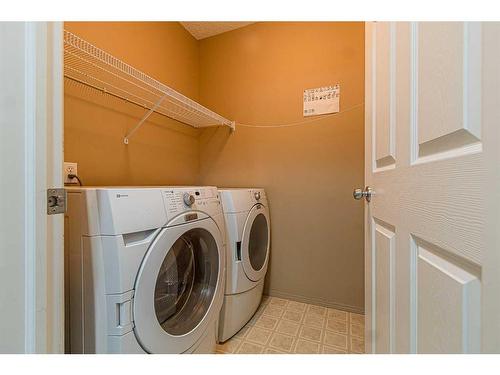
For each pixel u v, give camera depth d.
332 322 1.69
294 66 2.00
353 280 1.84
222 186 2.28
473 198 0.38
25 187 0.54
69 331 0.82
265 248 1.93
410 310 0.60
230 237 1.50
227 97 2.25
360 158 1.82
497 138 0.33
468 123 0.39
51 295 0.59
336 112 1.88
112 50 1.50
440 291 0.47
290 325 1.66
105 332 0.79
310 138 1.96
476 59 0.38
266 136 2.11
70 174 1.30
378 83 0.85
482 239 0.36
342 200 1.87
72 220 0.81
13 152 0.52
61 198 0.61
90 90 1.41
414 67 0.58
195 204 1.11
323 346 1.43
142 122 1.66
